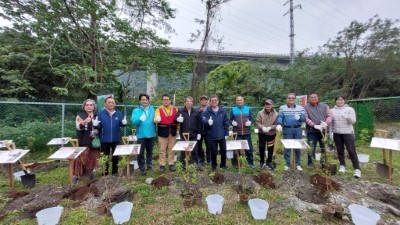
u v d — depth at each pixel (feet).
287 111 17.07
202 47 47.62
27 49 34.91
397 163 19.48
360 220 9.21
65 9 28.58
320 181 13.43
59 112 29.19
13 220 10.03
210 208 10.33
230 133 18.51
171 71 41.39
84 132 15.30
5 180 15.52
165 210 10.89
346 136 15.81
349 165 18.52
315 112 16.85
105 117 15.29
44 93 38.34
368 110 28.48
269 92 56.44
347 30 50.16
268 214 10.48
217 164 17.85
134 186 13.14
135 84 55.83
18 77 32.58
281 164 18.67
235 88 54.49
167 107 16.92
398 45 46.57
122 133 26.99
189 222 9.85
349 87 55.31
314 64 57.93
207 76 59.62
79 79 33.01
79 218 10.09
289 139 16.08
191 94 46.44
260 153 17.81
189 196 11.48
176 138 17.49
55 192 12.38
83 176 15.15
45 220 9.26
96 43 33.60
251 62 61.82
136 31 32.07
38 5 29.04
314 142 17.10
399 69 51.67
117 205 10.26
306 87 54.39
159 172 16.72
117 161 15.85
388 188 13.02
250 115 17.93
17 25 33.40
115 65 37.76
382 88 55.77
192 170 13.92
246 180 13.80
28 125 24.50
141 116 15.99
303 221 9.90
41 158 21.30
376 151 24.23
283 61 82.58
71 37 34.32
